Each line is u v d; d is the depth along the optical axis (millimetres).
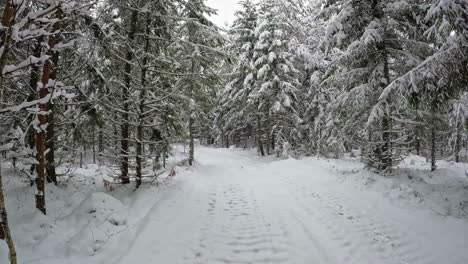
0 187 3172
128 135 9547
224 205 8617
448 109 10562
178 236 6070
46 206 7078
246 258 5195
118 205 6945
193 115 17312
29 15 3314
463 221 6348
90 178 11078
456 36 6457
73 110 8984
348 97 10969
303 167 15070
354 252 5254
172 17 9227
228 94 29438
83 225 6055
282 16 22547
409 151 11758
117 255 5113
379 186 9109
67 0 3787
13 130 6000
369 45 10250
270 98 22375
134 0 8984
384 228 6238
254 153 28359
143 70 9070
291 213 7469
